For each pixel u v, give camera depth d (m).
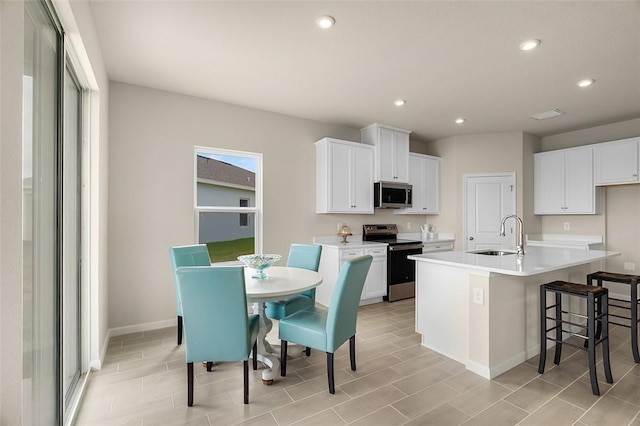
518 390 2.11
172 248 2.76
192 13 2.05
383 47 2.46
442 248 4.97
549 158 4.85
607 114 4.03
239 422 1.77
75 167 2.21
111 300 3.04
